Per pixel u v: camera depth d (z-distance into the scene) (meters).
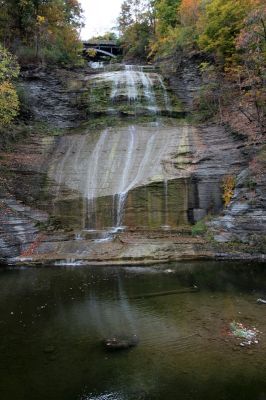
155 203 17.02
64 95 27.17
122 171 19.00
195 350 6.70
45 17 30.73
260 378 5.75
